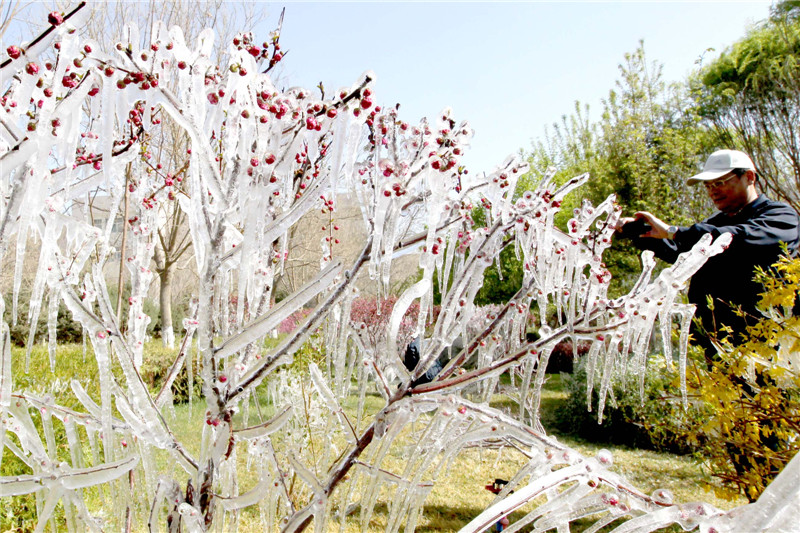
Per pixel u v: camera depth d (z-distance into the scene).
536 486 1.10
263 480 1.32
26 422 1.38
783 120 9.24
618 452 5.16
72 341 6.76
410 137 1.28
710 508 0.97
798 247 2.38
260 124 1.12
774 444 2.02
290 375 3.28
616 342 1.46
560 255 1.56
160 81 1.11
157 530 1.26
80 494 1.38
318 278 1.20
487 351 1.61
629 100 9.89
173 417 1.77
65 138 1.12
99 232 1.39
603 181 8.93
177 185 1.72
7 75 1.06
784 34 9.20
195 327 1.63
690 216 8.54
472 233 1.56
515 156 1.50
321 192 1.18
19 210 1.07
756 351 1.88
